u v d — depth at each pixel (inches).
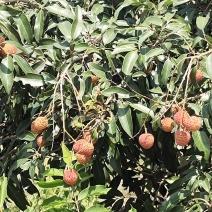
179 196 42.9
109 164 48.4
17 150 49.4
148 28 44.9
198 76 42.3
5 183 38.0
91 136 40.5
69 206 38.9
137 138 54.3
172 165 54.3
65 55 46.2
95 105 42.1
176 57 48.3
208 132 44.3
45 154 46.1
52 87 44.2
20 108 53.3
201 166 45.9
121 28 49.3
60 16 50.4
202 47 46.4
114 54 44.8
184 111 37.8
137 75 44.7
